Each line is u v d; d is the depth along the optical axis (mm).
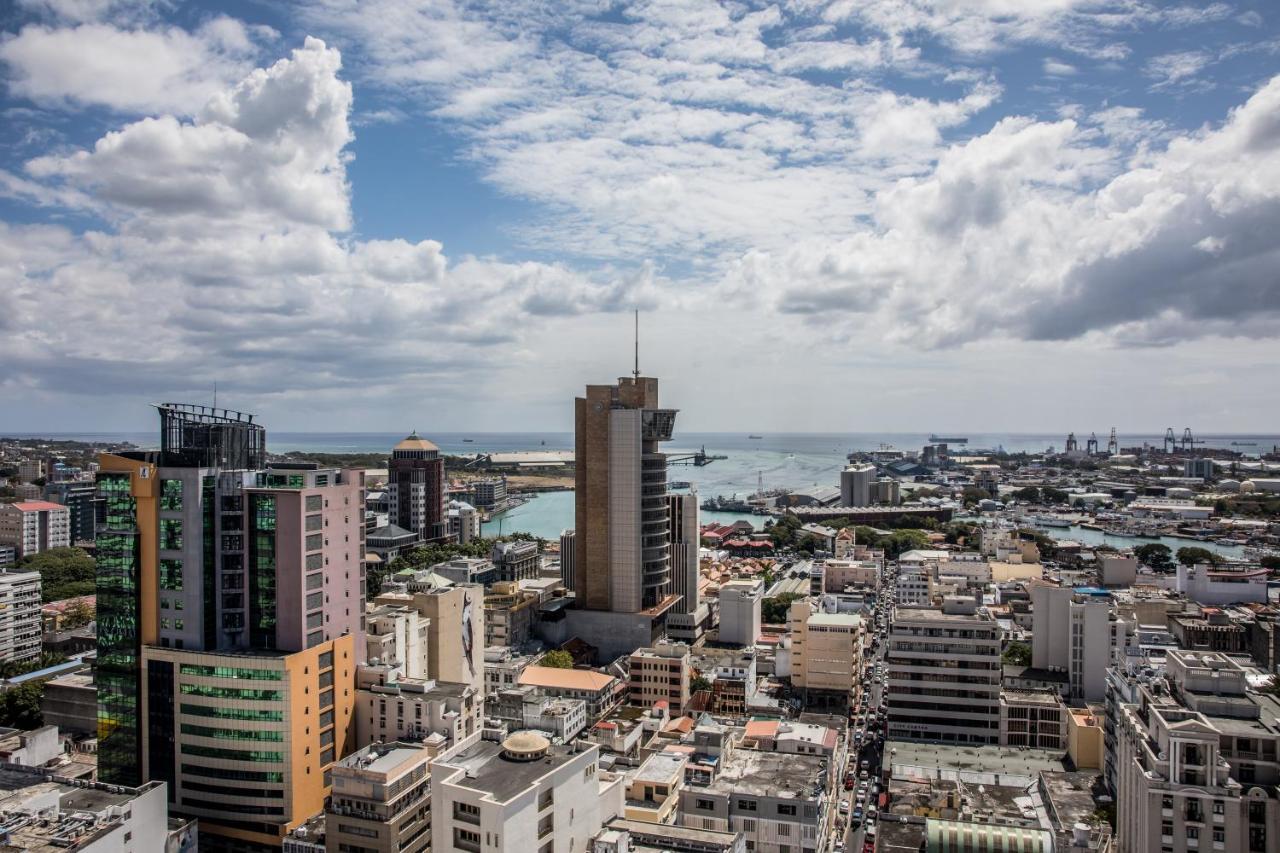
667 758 191625
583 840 143125
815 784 180500
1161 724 153000
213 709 199500
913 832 187250
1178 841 147250
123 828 146125
